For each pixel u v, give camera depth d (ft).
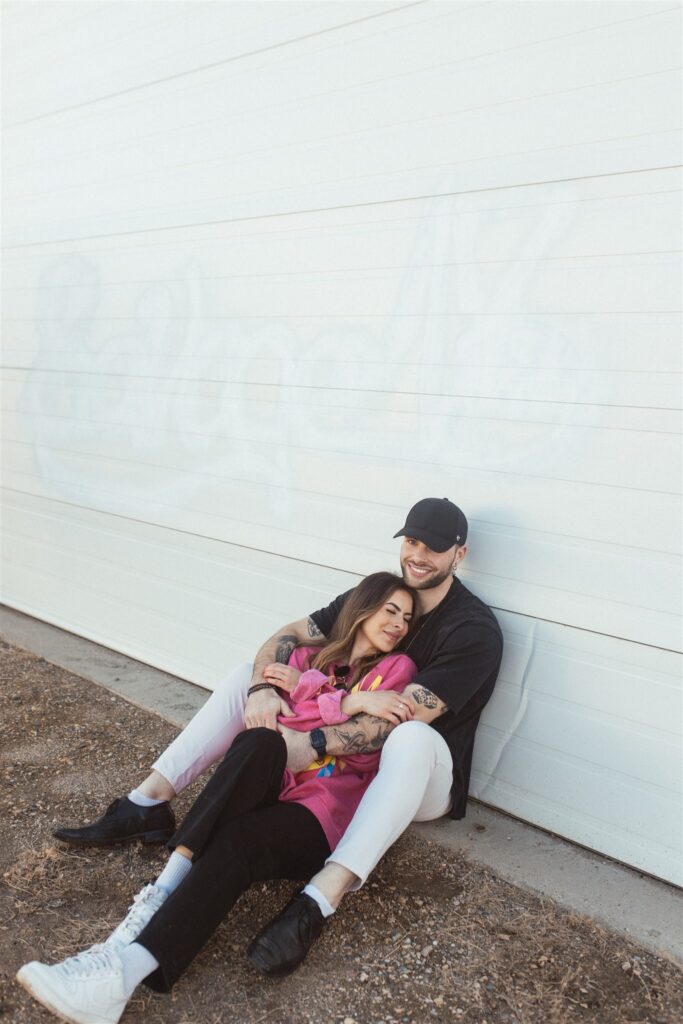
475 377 9.14
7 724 11.31
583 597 8.52
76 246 13.99
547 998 6.76
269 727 8.18
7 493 16.03
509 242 8.75
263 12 10.84
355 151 10.02
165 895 6.88
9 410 15.76
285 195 10.83
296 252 10.76
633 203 7.89
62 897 7.80
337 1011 6.59
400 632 8.60
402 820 7.29
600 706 8.50
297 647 9.19
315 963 7.09
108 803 9.42
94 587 14.42
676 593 7.93
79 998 6.06
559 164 8.32
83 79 13.51
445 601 8.90
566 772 8.81
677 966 7.14
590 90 8.07
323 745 7.84
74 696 12.32
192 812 7.02
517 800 9.22
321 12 10.20
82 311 14.02
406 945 7.31
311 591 11.09
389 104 9.64
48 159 14.34
